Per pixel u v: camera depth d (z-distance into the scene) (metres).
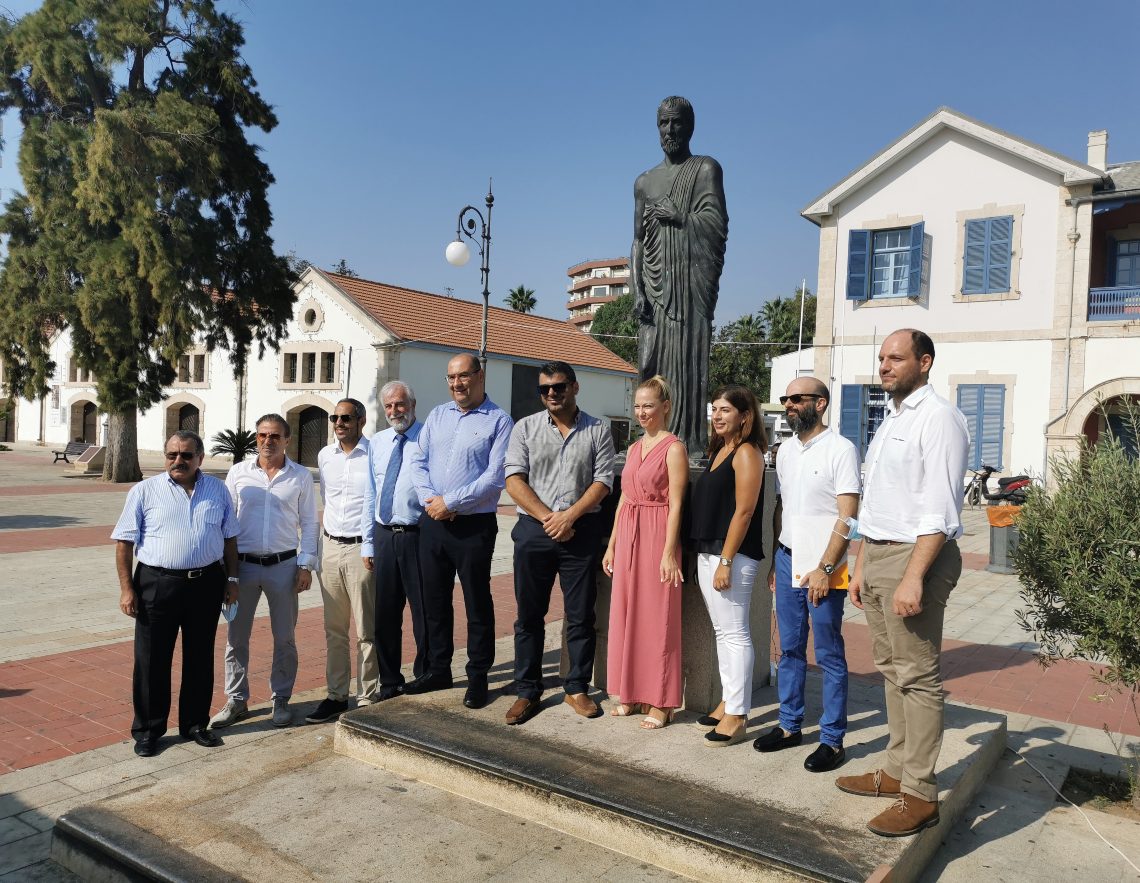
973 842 3.46
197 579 4.38
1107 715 5.25
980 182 18.81
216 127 19.69
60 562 9.86
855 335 20.23
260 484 4.80
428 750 3.84
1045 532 3.79
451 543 4.46
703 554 3.96
